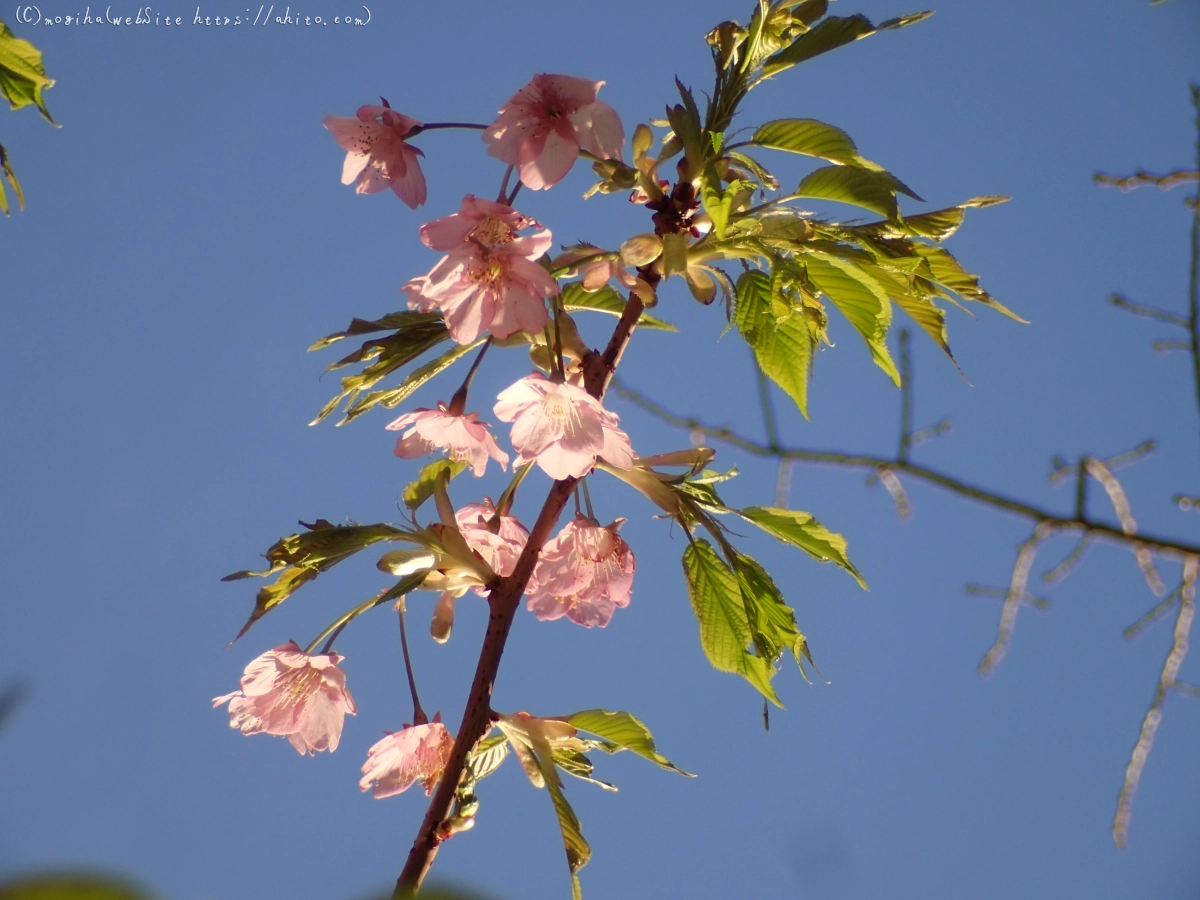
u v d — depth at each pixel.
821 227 0.98
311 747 0.96
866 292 0.98
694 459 0.97
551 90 0.97
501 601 0.96
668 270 0.97
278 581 0.96
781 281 0.97
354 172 0.99
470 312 0.96
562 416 0.96
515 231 0.96
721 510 0.97
